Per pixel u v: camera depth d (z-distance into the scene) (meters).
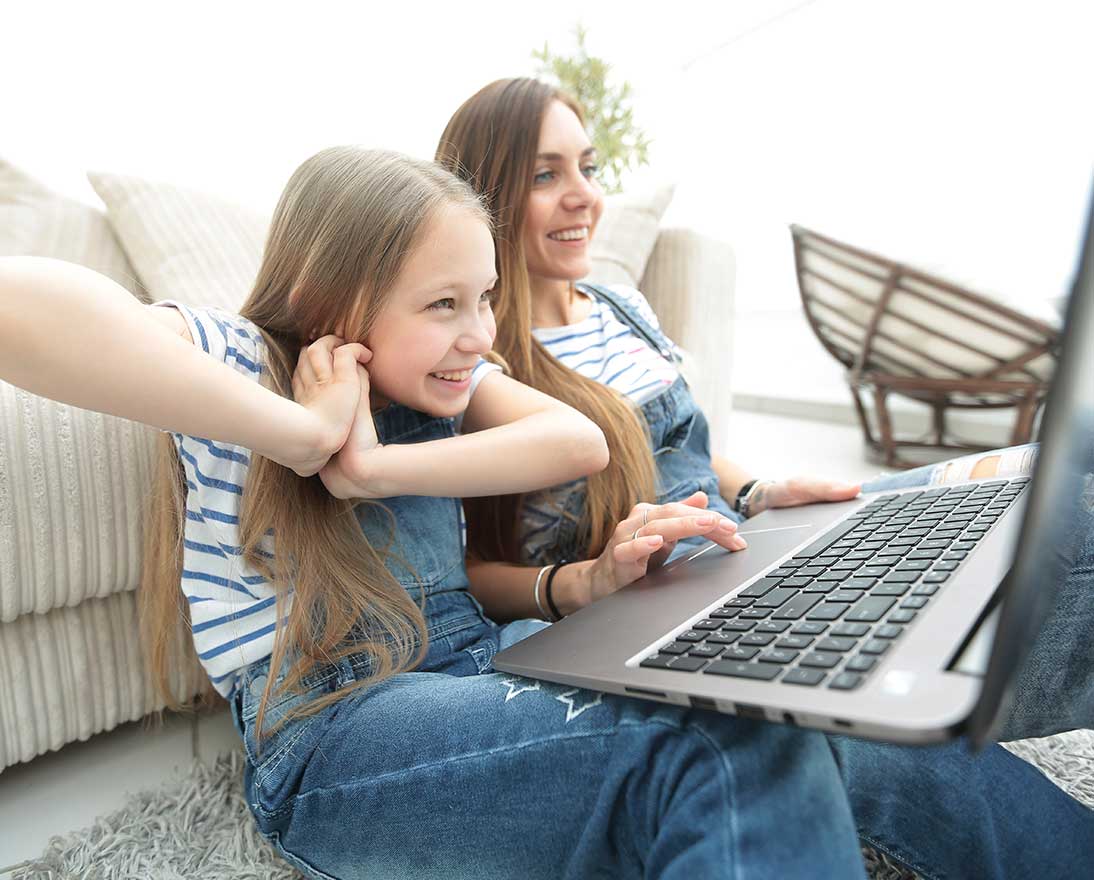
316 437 0.59
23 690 0.83
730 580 0.65
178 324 0.62
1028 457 0.82
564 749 0.53
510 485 0.71
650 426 1.07
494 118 1.05
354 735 0.61
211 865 0.73
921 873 0.56
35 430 0.76
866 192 3.50
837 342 2.89
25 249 1.22
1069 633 0.60
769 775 0.44
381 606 0.69
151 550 0.80
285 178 2.64
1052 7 2.75
